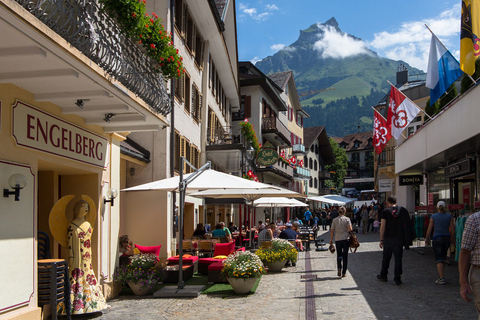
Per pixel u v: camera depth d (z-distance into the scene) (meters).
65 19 5.88
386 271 10.93
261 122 39.28
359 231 36.19
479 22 10.86
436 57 14.38
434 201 21.11
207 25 22.88
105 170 10.15
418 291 9.62
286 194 14.34
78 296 8.19
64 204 8.44
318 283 11.23
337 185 105.19
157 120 9.34
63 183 9.75
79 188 9.70
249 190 13.88
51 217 8.26
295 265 15.29
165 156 15.91
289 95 55.34
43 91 7.30
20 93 7.07
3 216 6.63
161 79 9.49
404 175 22.86
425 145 16.28
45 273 7.49
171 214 16.38
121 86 7.52
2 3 4.48
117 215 10.73
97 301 8.46
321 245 21.55
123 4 7.42
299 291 10.24
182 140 18.62
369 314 7.72
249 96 38.78
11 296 6.73
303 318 7.64
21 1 4.97
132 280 10.28
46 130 7.75
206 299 9.74
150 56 8.73
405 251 18.19
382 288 10.13
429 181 21.91
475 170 14.02
